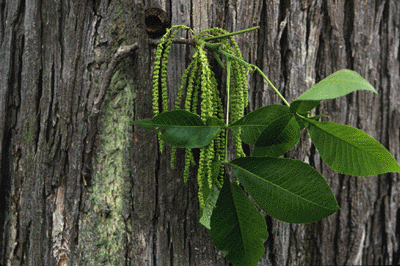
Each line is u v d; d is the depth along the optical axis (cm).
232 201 144
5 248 159
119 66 154
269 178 142
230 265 157
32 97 157
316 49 161
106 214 155
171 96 154
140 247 155
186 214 155
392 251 168
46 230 156
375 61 165
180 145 141
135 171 155
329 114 163
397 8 165
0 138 158
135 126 155
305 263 162
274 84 159
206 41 152
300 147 161
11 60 158
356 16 162
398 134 167
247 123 143
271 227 159
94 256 155
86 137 155
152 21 154
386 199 166
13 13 158
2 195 159
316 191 141
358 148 142
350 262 164
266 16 158
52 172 156
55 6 156
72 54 155
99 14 155
